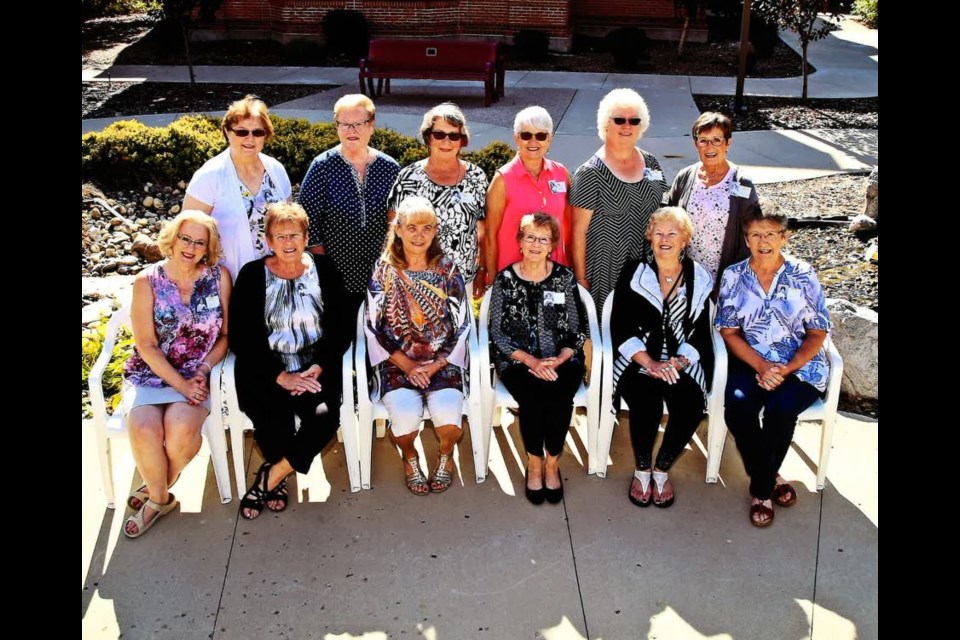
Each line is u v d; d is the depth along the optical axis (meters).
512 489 3.92
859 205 7.12
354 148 4.04
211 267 3.69
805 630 3.10
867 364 4.48
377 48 12.23
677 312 3.85
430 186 3.99
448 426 3.72
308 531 3.62
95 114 11.16
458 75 11.87
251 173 3.94
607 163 4.11
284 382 3.67
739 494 3.89
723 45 17.28
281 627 3.11
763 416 3.72
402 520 3.70
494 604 3.22
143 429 3.46
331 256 4.25
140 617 3.14
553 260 4.06
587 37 18.03
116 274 6.31
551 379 3.77
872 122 10.85
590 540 3.57
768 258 3.72
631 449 4.24
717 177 4.11
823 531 3.62
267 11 16.78
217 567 3.40
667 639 3.06
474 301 5.31
